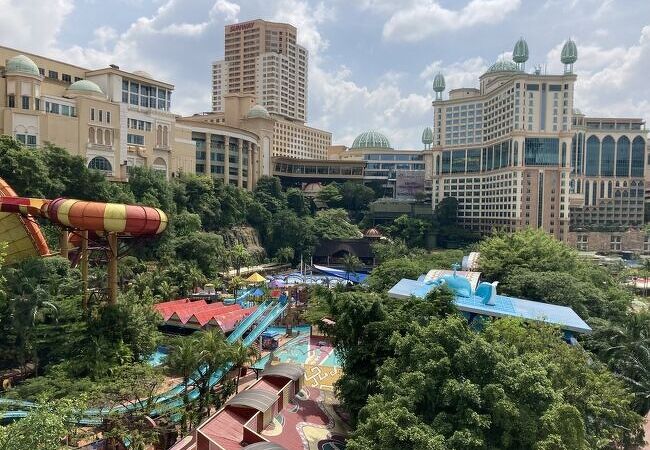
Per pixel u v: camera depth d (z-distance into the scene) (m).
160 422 45.41
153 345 58.47
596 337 58.81
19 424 25.45
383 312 50.88
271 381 52.22
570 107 193.50
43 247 64.69
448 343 37.03
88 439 42.91
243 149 189.62
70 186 102.19
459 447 30.58
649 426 51.28
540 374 34.56
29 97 108.94
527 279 80.56
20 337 56.84
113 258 58.72
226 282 118.25
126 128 131.25
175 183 137.88
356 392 47.34
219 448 36.28
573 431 32.09
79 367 49.94
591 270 97.31
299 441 44.78
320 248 179.75
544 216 195.12
